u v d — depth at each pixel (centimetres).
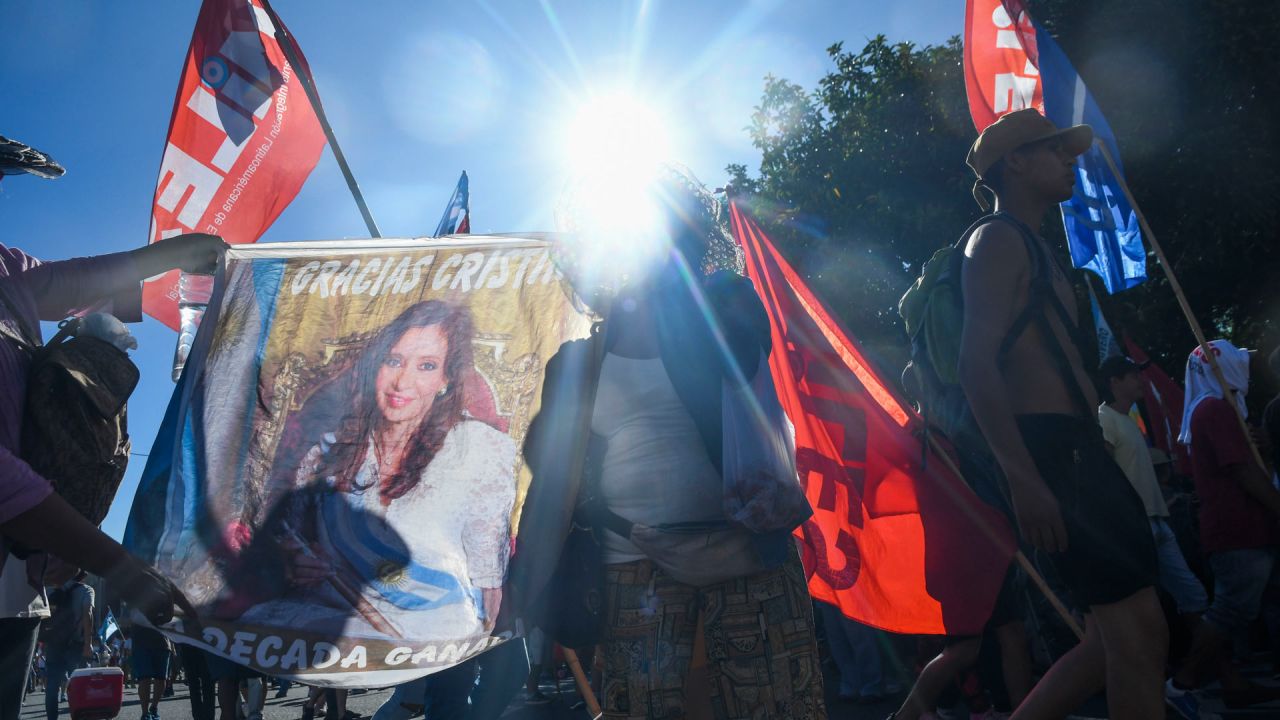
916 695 426
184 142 557
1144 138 1659
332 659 291
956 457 350
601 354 258
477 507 311
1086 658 287
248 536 305
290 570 302
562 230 275
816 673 249
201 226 555
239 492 311
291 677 289
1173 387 912
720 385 248
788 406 371
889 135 1895
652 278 259
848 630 706
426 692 444
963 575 342
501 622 278
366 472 315
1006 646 450
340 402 324
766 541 243
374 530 307
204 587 299
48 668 915
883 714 643
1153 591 268
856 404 360
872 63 1986
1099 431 277
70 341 250
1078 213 608
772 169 2038
